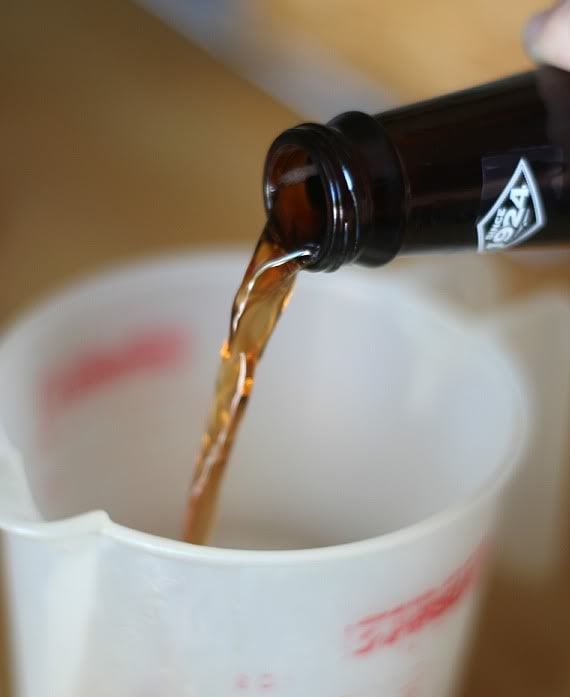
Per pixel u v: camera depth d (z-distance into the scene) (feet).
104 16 2.03
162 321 1.06
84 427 1.04
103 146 1.65
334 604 0.84
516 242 0.93
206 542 1.04
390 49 1.52
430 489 1.05
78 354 1.02
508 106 0.91
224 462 1.03
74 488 1.04
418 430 1.06
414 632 0.88
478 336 1.01
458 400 1.02
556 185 0.91
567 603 1.12
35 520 0.84
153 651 0.86
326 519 1.13
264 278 0.95
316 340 1.09
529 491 1.16
